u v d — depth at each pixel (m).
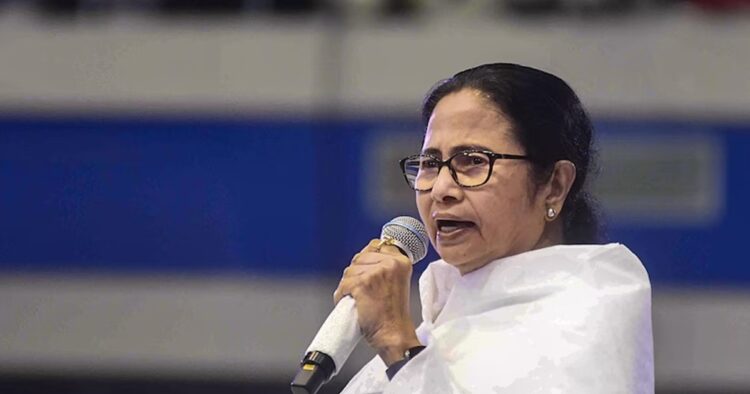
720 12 18.05
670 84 17.84
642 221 17.75
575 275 6.17
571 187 6.53
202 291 18.59
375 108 18.25
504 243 6.34
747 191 17.66
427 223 6.43
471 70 6.49
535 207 6.39
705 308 17.77
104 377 19.03
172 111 18.50
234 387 18.83
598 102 17.94
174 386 18.95
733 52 17.78
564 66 18.02
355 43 18.36
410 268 6.33
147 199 18.55
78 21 18.83
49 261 18.75
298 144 18.34
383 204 18.17
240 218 18.42
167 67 18.55
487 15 18.36
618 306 6.01
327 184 18.28
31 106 18.64
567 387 5.72
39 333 18.92
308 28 18.47
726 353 17.78
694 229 17.72
